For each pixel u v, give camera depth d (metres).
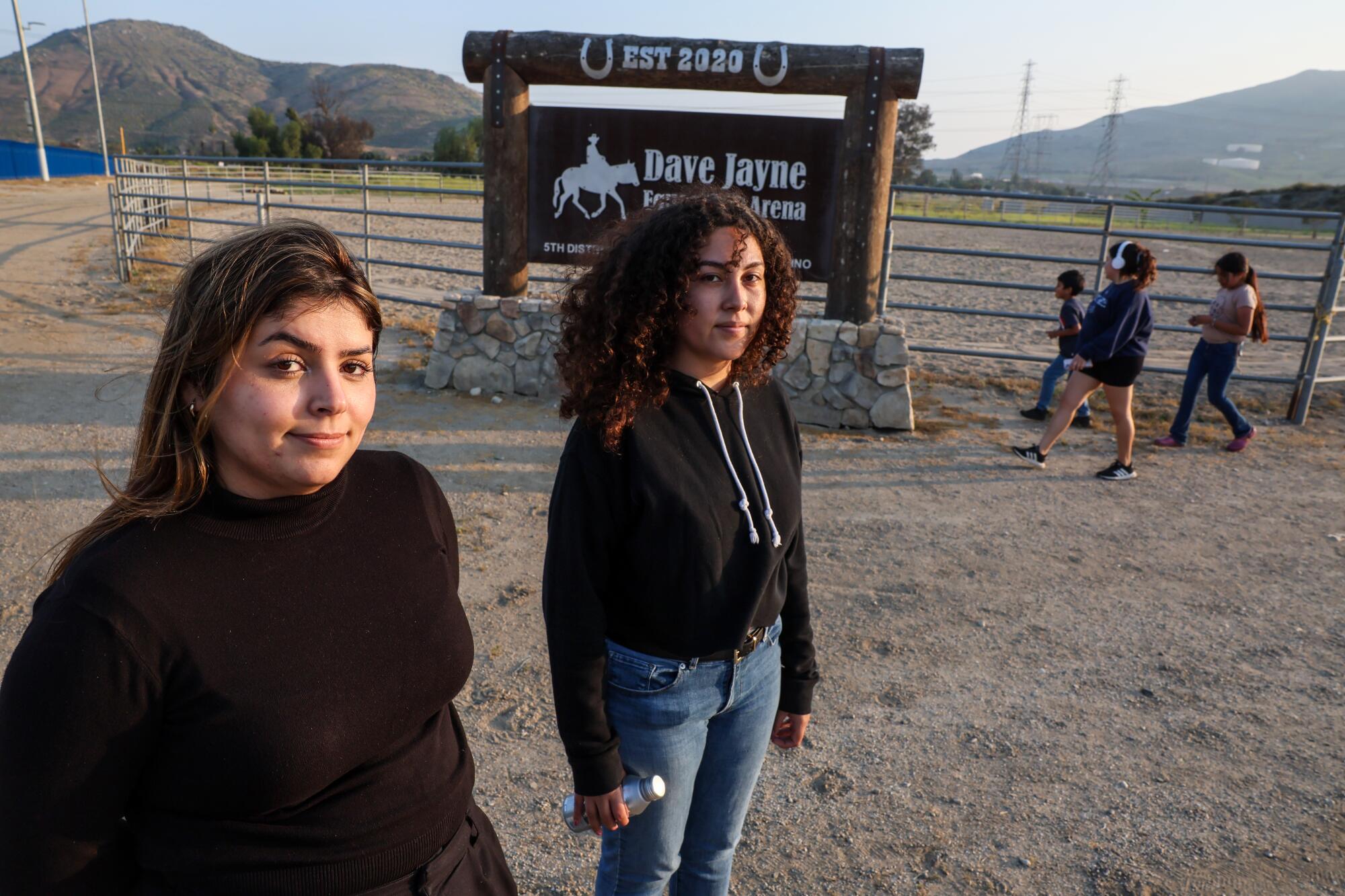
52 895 1.07
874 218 7.04
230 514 1.14
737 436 1.80
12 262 13.95
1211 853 2.81
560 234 7.56
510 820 2.93
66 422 6.69
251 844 1.15
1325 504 5.98
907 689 3.72
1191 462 6.83
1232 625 4.32
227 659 1.09
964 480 6.30
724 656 1.82
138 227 14.44
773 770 3.21
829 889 2.66
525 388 7.75
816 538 5.24
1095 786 3.13
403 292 12.72
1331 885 2.69
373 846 1.23
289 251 1.12
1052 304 14.48
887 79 6.69
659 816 1.86
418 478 1.43
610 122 7.17
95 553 1.07
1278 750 3.35
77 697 1.00
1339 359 10.33
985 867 2.75
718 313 1.68
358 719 1.19
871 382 7.27
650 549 1.69
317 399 1.13
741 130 7.03
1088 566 4.96
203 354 1.08
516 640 4.00
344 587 1.22
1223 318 6.82
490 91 7.18
